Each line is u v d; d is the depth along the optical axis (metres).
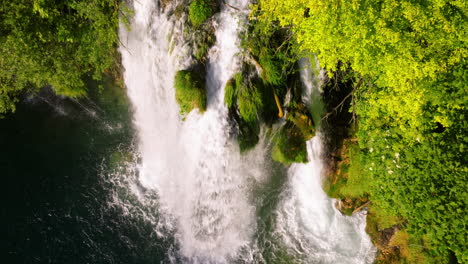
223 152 12.89
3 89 12.29
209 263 13.47
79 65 12.91
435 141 9.41
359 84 12.06
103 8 11.69
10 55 11.14
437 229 9.30
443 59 8.74
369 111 10.35
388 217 12.74
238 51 12.43
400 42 8.55
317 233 13.76
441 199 9.29
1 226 13.22
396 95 9.41
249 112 12.55
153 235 13.69
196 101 12.45
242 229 13.88
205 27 12.48
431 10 8.23
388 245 12.73
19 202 13.71
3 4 10.45
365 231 13.39
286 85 12.77
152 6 12.75
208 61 12.70
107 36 12.04
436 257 11.27
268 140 13.13
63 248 13.13
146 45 13.27
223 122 12.63
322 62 9.45
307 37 9.23
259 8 11.58
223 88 12.66
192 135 13.39
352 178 13.00
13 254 12.85
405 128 9.78
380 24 8.28
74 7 11.24
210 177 13.44
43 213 13.62
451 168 9.10
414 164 9.94
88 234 13.45
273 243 13.75
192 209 13.94
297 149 13.21
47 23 11.37
